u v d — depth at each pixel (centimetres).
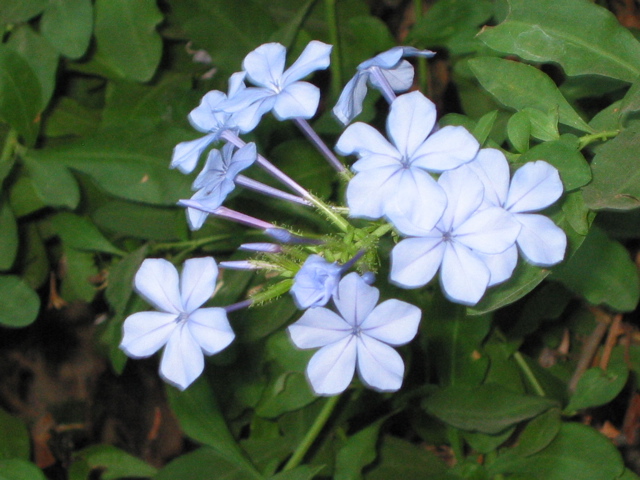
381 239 33
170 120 36
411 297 35
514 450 34
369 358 23
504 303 23
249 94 24
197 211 24
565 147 23
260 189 25
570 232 24
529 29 25
